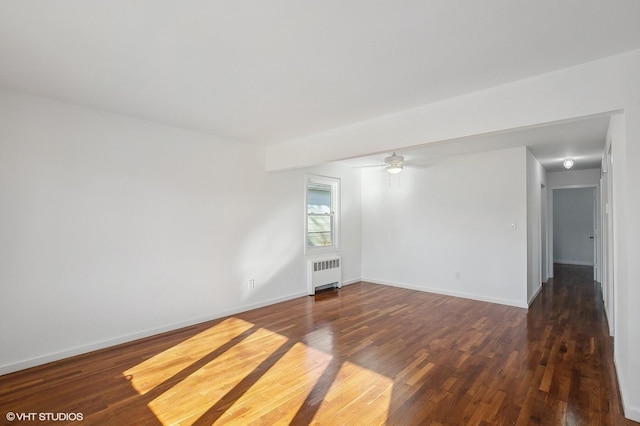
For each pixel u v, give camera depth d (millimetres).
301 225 5508
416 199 5938
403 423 2119
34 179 2934
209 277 4219
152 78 2520
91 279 3256
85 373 2791
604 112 2176
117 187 3434
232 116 3434
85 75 2477
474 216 5223
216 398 2420
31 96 2908
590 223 8586
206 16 1713
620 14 1686
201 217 4141
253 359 3072
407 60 2207
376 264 6555
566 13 1680
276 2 1589
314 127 3844
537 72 2373
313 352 3225
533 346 3344
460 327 3930
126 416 2203
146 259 3646
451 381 2648
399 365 2934
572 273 7488
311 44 2004
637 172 2105
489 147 4773
